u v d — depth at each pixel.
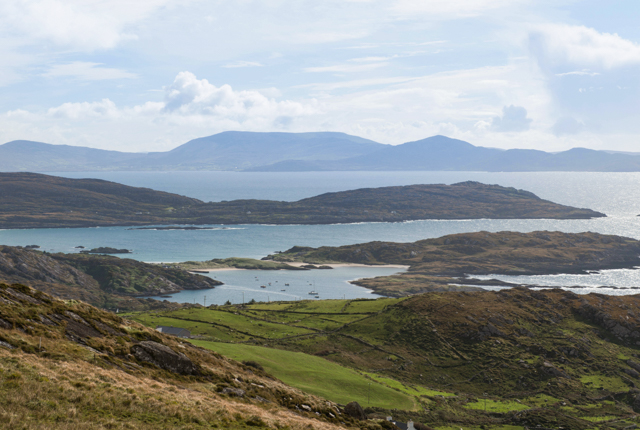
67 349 44.66
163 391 42.41
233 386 54.31
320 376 119.31
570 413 130.88
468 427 110.00
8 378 34.19
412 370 158.62
